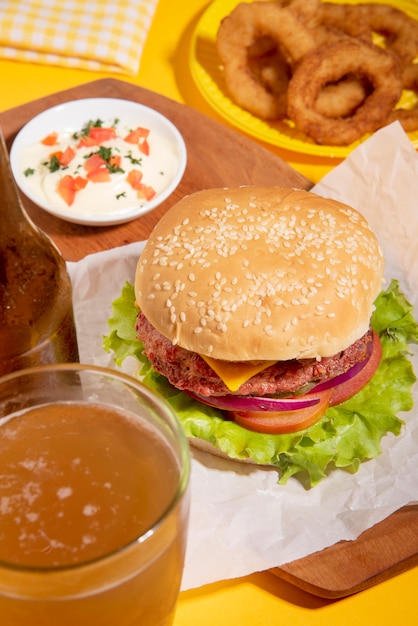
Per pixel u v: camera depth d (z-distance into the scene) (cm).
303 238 43
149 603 30
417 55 72
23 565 26
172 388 45
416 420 45
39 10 72
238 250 42
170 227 44
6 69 72
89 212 54
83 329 48
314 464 42
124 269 50
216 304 41
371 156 52
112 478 29
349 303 42
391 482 43
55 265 38
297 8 72
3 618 29
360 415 44
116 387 31
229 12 75
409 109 69
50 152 57
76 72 72
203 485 43
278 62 70
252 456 43
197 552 40
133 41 71
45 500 29
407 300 49
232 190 46
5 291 36
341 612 40
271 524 41
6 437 30
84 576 27
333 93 66
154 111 59
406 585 41
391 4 77
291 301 41
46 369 31
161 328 42
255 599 40
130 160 56
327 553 40
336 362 43
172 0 79
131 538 28
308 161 65
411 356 48
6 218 35
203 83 68
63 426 31
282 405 43
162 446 30
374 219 51
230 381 41
